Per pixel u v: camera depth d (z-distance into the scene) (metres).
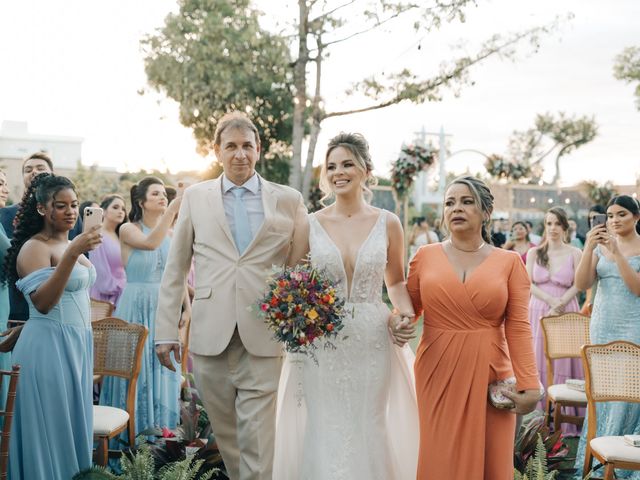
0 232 3.74
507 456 3.34
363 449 3.54
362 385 3.56
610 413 4.48
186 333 5.70
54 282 3.25
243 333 3.43
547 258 6.36
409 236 14.91
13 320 4.19
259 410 3.47
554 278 6.27
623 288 4.68
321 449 3.55
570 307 6.30
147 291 5.13
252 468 3.46
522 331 3.35
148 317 5.09
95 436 3.91
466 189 3.41
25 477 3.30
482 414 3.29
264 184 3.64
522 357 3.31
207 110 16.56
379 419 3.61
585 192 17.62
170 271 3.62
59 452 3.36
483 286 3.32
